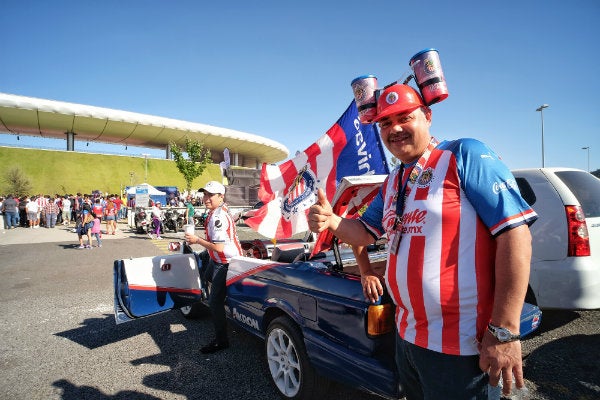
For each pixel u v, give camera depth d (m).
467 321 1.14
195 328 4.14
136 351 3.55
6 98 49.25
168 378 3.00
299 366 2.40
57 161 51.16
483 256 1.12
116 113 57.88
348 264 2.83
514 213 1.05
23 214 20.78
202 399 2.67
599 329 3.34
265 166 3.69
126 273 3.34
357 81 1.62
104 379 3.02
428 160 1.26
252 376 2.98
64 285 6.34
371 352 1.89
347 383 2.04
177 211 16.45
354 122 3.49
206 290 3.92
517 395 2.45
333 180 3.48
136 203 18.66
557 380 2.61
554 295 2.97
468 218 1.13
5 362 3.38
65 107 53.53
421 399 1.41
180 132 64.94
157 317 4.56
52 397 2.77
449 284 1.14
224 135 69.44
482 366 1.09
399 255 1.27
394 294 1.33
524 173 3.37
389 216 1.41
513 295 1.03
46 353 3.56
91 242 11.94
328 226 1.52
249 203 15.05
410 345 1.28
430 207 1.18
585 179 3.32
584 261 2.89
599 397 2.39
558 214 3.01
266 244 4.53
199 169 37.66
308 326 2.32
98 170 53.50
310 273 2.45
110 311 4.88
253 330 3.01
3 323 4.46
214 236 3.32
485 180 1.10
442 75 1.32
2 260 8.92
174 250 3.81
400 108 1.28
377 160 3.57
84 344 3.77
